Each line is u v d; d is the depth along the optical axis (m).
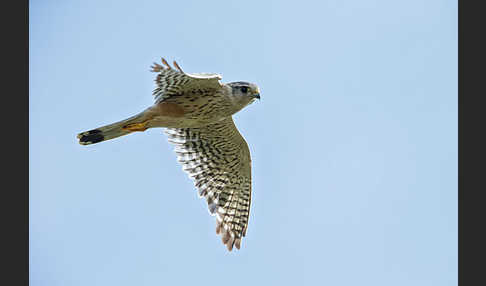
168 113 13.12
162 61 11.58
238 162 15.41
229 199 15.60
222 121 14.41
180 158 15.29
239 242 15.50
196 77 11.85
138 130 13.30
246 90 13.52
